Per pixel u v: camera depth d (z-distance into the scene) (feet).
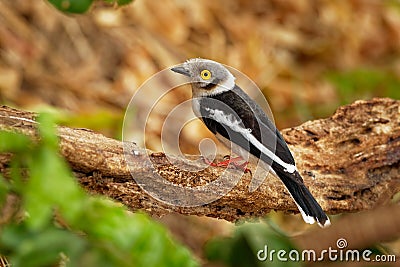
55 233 17.43
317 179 32.04
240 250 30.71
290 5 64.90
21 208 18.31
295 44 62.69
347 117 33.96
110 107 51.67
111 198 27.04
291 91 58.85
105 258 17.08
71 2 29.25
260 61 59.77
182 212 28.60
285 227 45.73
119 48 54.60
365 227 28.63
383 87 61.52
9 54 51.83
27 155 16.57
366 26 67.00
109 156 26.27
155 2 57.52
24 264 17.12
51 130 17.30
